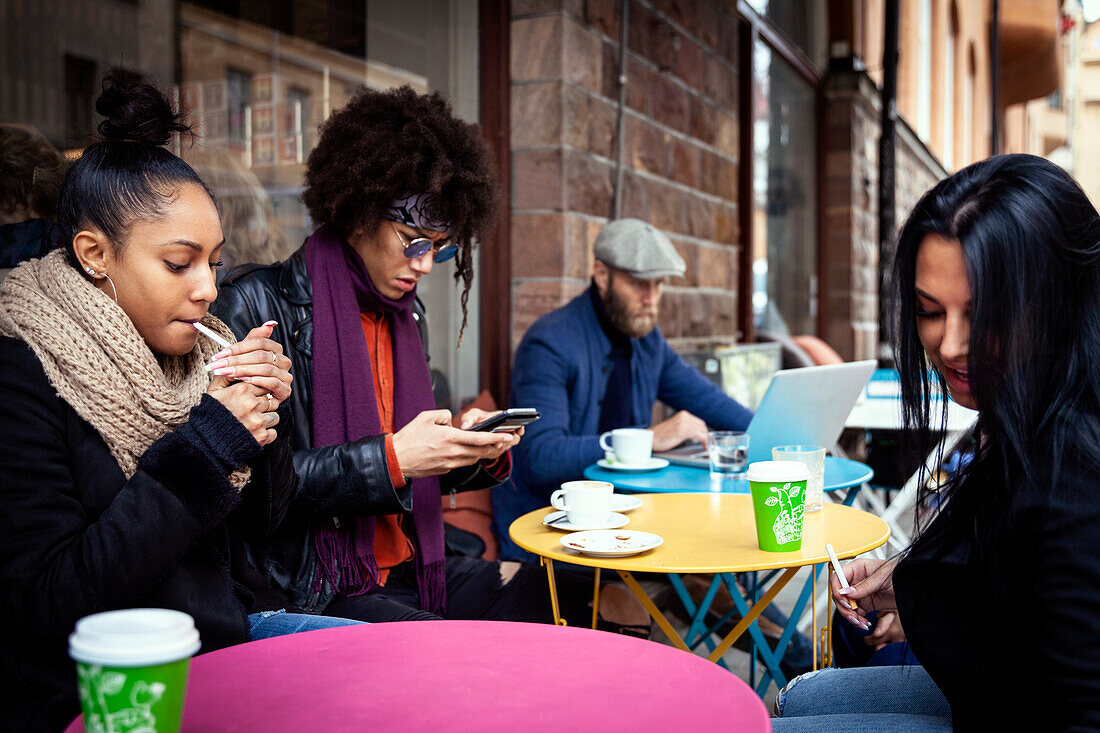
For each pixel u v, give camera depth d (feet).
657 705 3.02
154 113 4.39
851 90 25.99
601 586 7.42
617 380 10.24
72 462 4.15
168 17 8.86
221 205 9.09
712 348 16.46
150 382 4.28
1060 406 3.34
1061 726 3.18
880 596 5.01
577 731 2.82
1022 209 3.39
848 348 26.40
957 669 3.84
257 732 2.86
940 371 4.02
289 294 6.55
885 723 4.22
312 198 6.77
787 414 8.18
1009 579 3.46
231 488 4.09
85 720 2.45
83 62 8.20
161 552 3.91
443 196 6.63
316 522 6.21
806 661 8.29
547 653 3.56
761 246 21.54
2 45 7.54
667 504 7.05
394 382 7.09
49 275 4.26
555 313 10.08
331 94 10.61
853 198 26.50
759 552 5.54
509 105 11.96
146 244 4.29
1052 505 3.23
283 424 5.00
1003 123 59.98
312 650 3.62
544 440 8.99
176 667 2.43
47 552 3.86
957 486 3.98
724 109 17.28
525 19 11.83
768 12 21.13
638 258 9.63
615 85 13.10
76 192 4.32
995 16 33.78
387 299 6.86
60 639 3.84
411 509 6.15
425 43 11.71
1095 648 3.06
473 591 7.11
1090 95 90.53
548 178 11.81
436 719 2.93
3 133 6.53
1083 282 3.40
